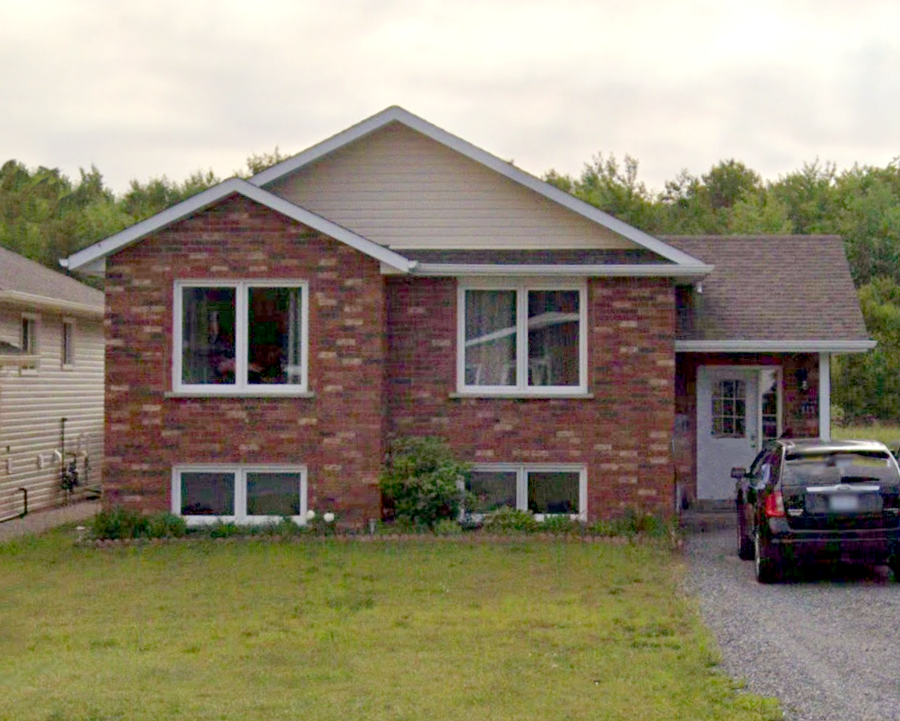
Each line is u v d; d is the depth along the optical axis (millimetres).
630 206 52438
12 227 45875
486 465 18078
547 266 17594
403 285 18156
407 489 17406
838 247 23250
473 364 18250
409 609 12125
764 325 20406
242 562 15164
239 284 17531
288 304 17609
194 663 9836
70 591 13469
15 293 20344
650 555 15539
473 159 19172
